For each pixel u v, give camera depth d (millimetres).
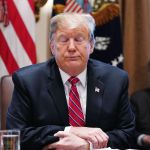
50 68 3922
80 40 3641
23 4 6070
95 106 3783
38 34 6422
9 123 3719
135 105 6273
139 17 6742
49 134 3510
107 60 6352
